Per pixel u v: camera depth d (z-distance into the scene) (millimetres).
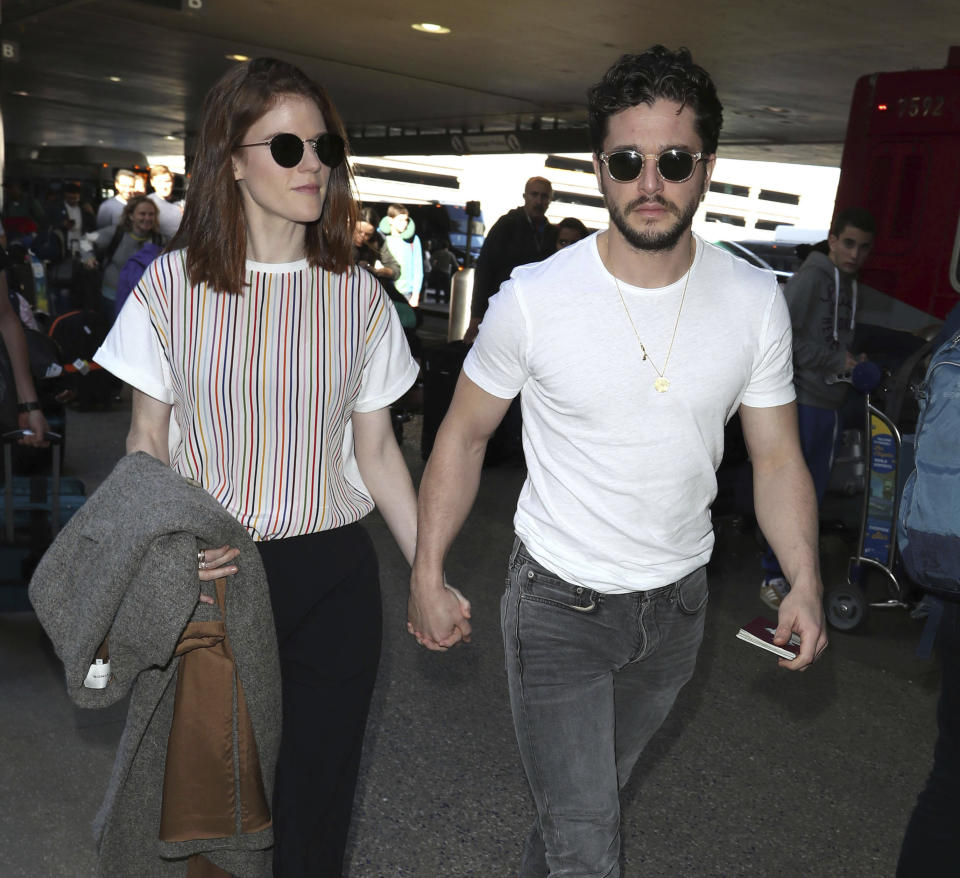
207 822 2123
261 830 2164
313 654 2258
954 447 2201
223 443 2217
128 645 1960
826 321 5250
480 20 11781
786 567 2205
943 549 2209
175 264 2189
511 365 2146
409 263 14695
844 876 3150
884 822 3482
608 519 2105
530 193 8273
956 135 7621
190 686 2102
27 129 31109
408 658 4582
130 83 19672
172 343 2184
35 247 15328
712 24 10898
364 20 12367
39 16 13508
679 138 1984
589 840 2088
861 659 4941
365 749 3734
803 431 5309
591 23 11406
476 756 3738
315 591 2240
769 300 2131
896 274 7988
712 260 2121
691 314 2064
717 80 14188
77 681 1963
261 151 2115
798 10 9953
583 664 2150
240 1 11922
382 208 24750
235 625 2082
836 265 5289
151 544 1926
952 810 2318
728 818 3441
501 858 3121
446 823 3291
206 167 2143
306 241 2246
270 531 2209
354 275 2291
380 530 6629
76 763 3508
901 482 4930
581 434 2098
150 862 2207
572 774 2109
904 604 5070
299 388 2219
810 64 12516
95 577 1967
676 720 4164
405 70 15578
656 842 3271
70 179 26016
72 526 2086
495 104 18094
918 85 7844
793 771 3797
